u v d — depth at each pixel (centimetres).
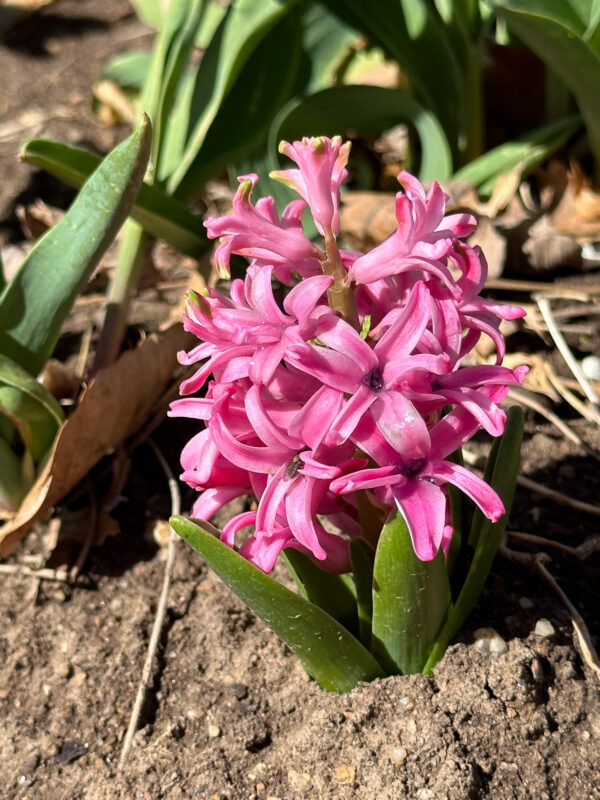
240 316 23
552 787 27
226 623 34
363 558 27
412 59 47
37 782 31
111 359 41
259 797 28
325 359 21
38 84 69
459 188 44
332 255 23
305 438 22
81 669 33
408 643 28
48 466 34
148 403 39
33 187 57
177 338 38
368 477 22
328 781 28
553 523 35
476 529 28
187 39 40
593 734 28
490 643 29
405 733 28
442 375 23
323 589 28
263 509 23
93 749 31
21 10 76
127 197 32
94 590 36
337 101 43
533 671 29
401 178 23
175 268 49
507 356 42
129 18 76
